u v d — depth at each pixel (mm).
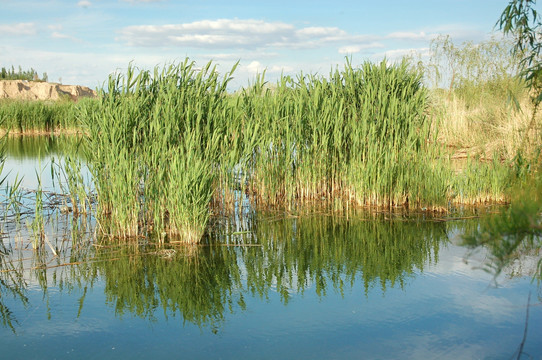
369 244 8125
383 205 10758
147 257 7598
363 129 10648
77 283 6590
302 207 10797
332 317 5469
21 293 6266
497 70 17875
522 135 12266
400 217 9711
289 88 11656
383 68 11188
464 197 10656
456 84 19406
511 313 5402
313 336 5039
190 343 4949
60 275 6871
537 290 5941
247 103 11203
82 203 10172
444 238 8297
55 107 29172
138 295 6211
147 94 9578
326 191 11914
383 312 5551
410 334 5020
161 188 8836
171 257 7609
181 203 8188
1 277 6809
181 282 6613
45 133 27672
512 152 12586
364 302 5844
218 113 9844
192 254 7754
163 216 8750
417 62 18859
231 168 10125
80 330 5266
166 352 4781
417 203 10438
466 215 9555
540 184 3904
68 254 7750
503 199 10523
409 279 6531
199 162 8391
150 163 9047
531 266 6684
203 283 6574
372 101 11094
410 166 10641
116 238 8570
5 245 8234
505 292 5945
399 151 10906
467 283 6305
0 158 8828
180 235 8375
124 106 9008
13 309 5797
